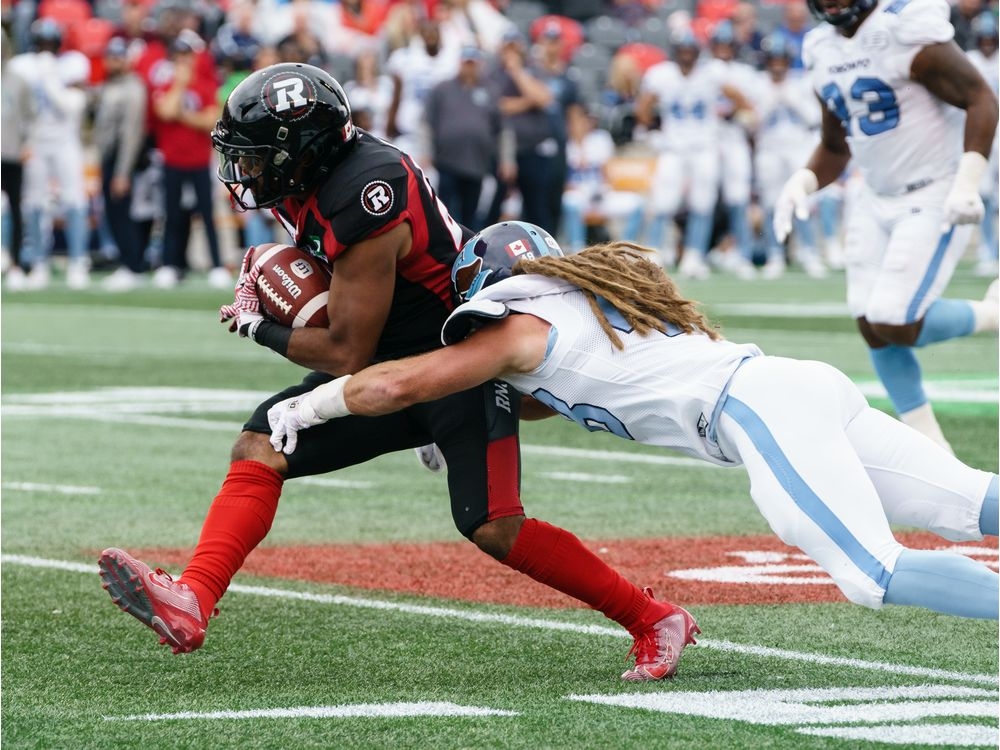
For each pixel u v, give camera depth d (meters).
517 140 61.12
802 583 18.39
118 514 22.61
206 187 64.56
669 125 69.81
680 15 94.44
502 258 14.16
